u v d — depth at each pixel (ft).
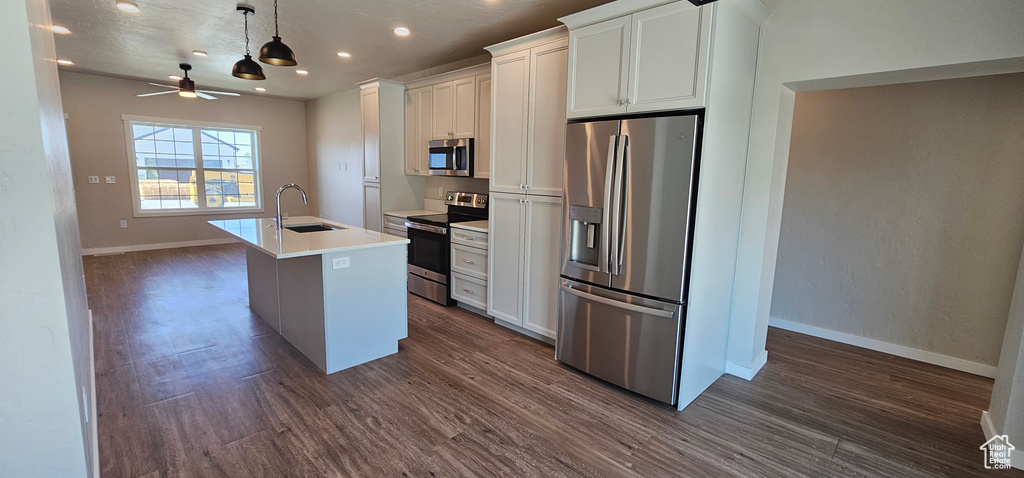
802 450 7.29
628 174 8.45
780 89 8.96
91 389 7.20
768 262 9.91
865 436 7.72
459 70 14.61
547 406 8.49
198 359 10.11
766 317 10.41
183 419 7.71
